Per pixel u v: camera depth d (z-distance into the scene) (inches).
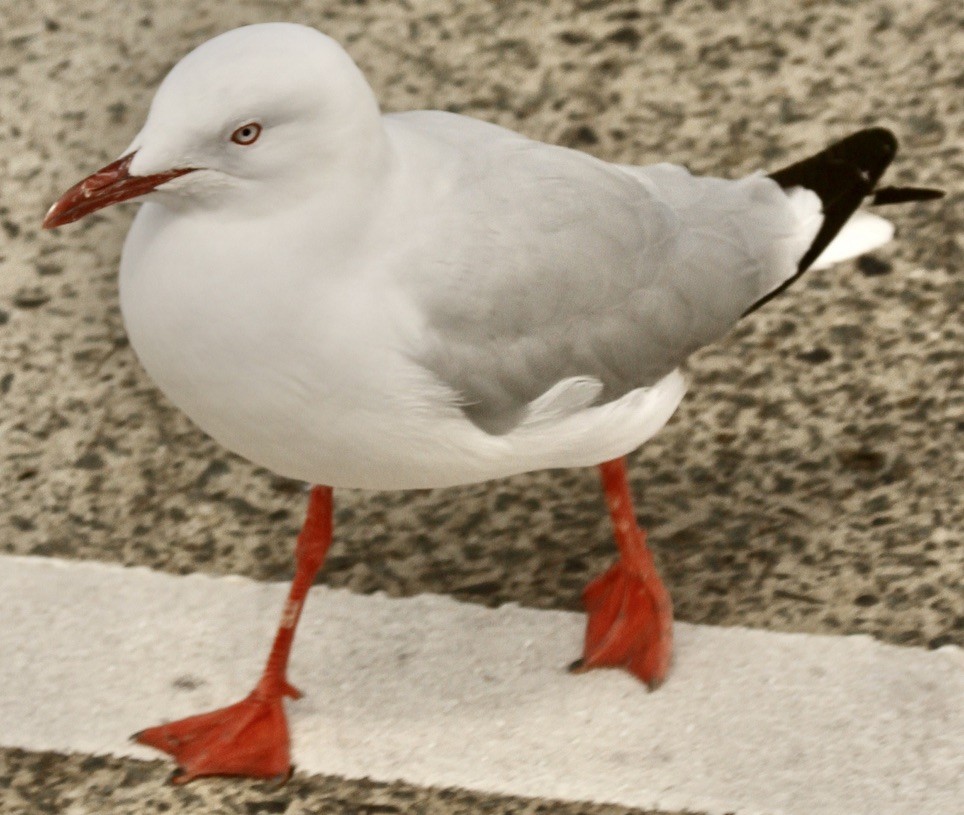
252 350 269.3
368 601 345.1
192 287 268.2
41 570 350.3
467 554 355.9
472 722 318.7
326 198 267.6
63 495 366.3
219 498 366.6
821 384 385.1
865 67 453.4
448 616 342.0
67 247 418.9
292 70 258.7
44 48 467.2
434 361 276.5
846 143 339.9
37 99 454.3
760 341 394.3
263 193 266.1
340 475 295.4
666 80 454.0
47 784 307.3
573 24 469.4
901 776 305.7
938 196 359.9
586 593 343.6
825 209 334.6
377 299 271.0
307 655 333.1
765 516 360.5
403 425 280.4
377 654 333.7
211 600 345.1
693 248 313.6
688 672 328.2
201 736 312.7
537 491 369.7
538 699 323.6
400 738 315.6
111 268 414.6
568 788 304.3
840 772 306.8
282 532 360.2
